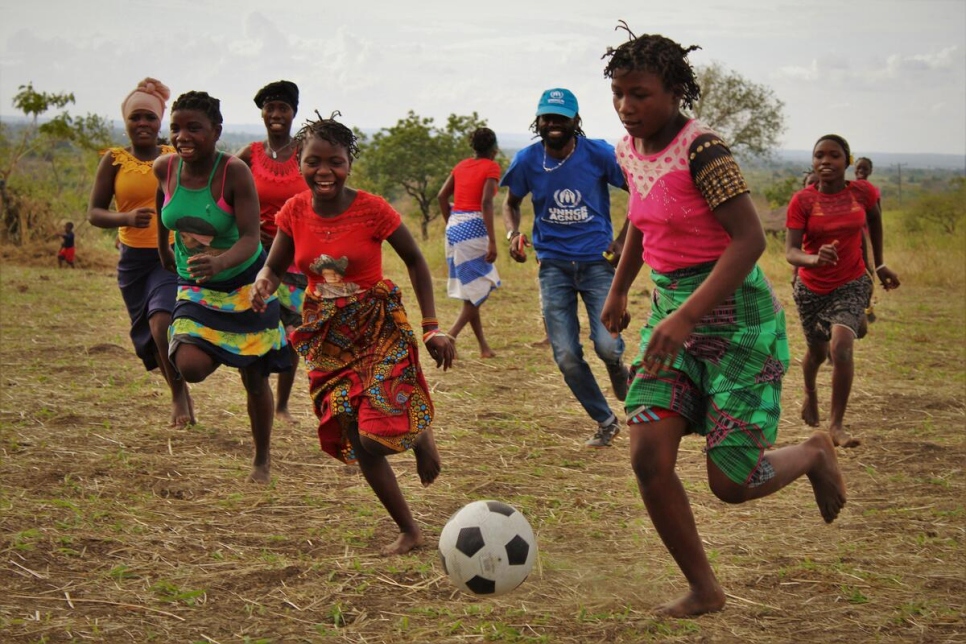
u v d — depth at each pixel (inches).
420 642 141.2
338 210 174.1
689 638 143.3
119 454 235.8
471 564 150.7
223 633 143.3
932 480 231.9
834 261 254.5
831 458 163.0
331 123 171.8
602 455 256.2
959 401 323.6
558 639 142.5
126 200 259.9
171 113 209.3
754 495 152.6
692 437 274.8
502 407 308.7
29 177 1011.9
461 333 464.8
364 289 175.5
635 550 182.7
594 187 261.1
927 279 738.8
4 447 239.3
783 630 147.3
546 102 257.3
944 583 166.9
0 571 161.6
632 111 141.6
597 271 261.7
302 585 161.6
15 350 375.9
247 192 212.5
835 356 263.4
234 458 239.3
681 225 145.3
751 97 1576.0
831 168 264.1
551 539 188.2
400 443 171.3
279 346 218.8
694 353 147.3
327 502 207.6
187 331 209.8
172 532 185.3
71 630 141.5
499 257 798.5
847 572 171.0
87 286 628.7
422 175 1627.7
